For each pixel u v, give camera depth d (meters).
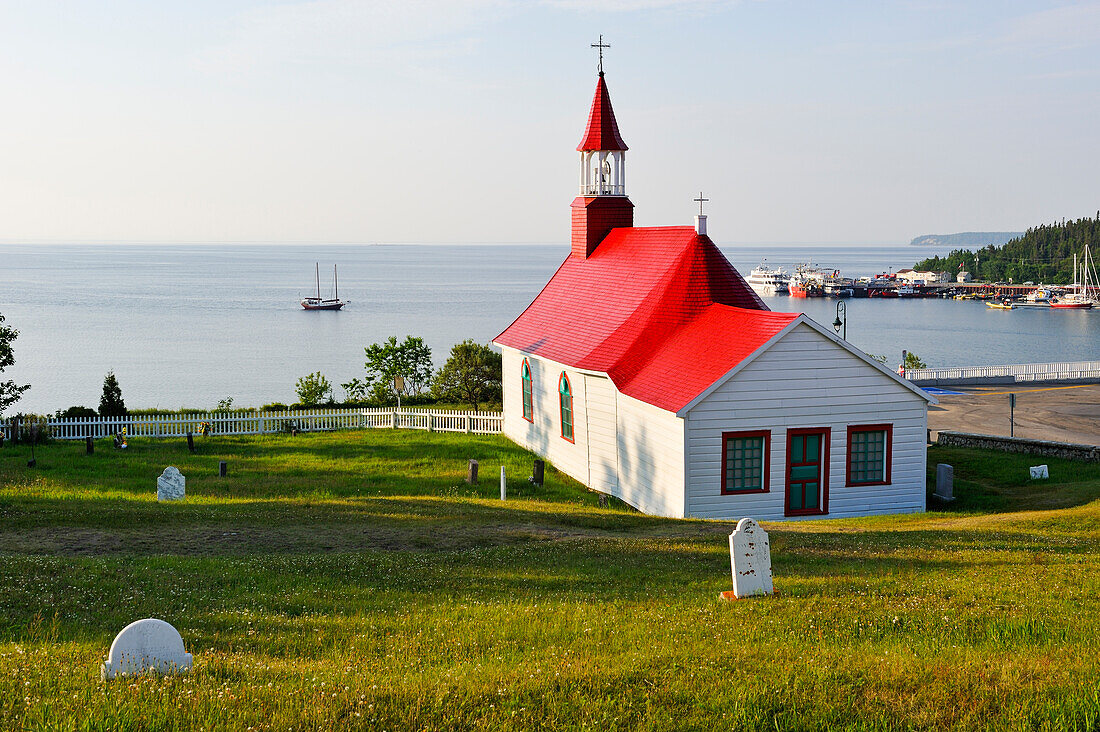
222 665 11.55
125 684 10.55
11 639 13.53
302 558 20.73
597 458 36.97
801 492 31.19
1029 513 27.75
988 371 73.00
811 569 18.84
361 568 19.67
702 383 30.30
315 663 12.08
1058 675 10.62
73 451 42.25
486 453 43.94
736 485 30.70
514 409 47.81
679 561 20.58
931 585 16.72
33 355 125.06
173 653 11.50
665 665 11.55
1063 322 189.12
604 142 47.31
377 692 10.37
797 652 12.16
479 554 21.48
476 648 13.14
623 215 48.12
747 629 13.72
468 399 61.22
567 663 11.62
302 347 136.38
